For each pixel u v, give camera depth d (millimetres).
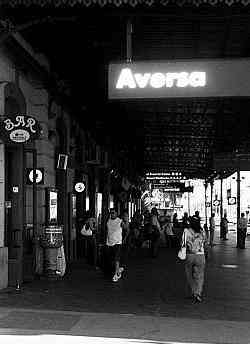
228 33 13555
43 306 10641
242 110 20703
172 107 20734
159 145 32625
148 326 9102
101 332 8578
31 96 15078
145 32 13461
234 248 30719
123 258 22969
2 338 8102
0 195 12406
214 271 18047
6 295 11758
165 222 31359
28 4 10453
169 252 26625
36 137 12125
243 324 9492
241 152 31516
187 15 11031
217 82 10508
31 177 14656
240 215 31484
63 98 17328
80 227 21203
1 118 12211
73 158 20141
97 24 12461
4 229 12906
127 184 39781
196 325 9305
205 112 21938
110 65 10695
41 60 15320
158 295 12547
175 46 14727
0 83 12500
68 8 10898
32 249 14594
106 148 28703
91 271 16859
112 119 22875
